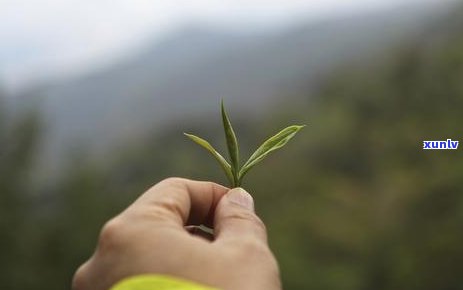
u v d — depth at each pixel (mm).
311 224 37219
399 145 41875
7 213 23531
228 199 1424
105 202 26406
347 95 60312
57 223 24141
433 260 27469
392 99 50375
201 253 1203
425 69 51969
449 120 40188
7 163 25250
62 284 22891
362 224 36469
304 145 53219
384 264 30250
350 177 47062
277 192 43812
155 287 1042
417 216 32656
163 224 1257
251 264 1221
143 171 53281
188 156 50625
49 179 27062
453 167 32438
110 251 1238
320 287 27953
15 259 22531
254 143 59812
